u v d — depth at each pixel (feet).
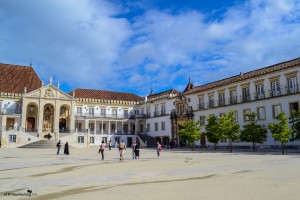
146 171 56.59
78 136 208.85
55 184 41.88
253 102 153.58
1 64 238.27
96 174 53.06
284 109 137.39
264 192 32.71
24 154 116.98
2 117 205.26
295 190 33.60
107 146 224.33
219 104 176.45
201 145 187.73
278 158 82.79
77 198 31.45
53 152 132.98
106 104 253.85
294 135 120.06
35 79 241.55
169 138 217.36
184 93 207.21
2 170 61.11
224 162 73.72
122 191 35.22
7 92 215.31
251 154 107.45
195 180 43.37
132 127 261.85
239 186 36.91
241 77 165.37
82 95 254.06
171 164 71.26
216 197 30.53
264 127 144.66
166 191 34.55
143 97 280.31
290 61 148.56
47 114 224.33
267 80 147.84
